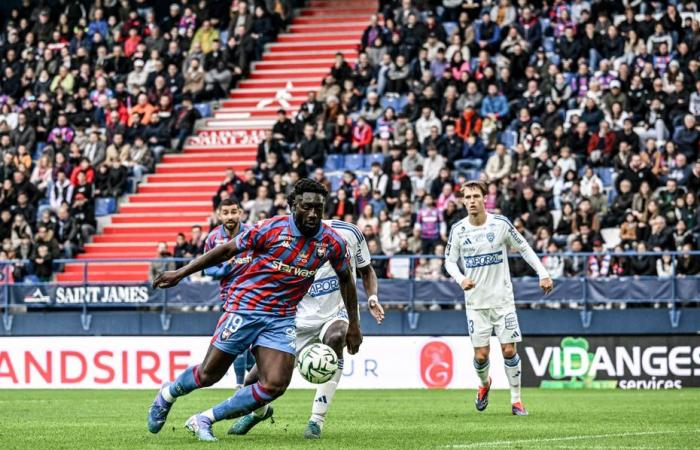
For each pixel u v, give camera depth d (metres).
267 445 11.84
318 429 12.85
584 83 33.88
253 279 11.60
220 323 11.75
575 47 34.81
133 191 36.75
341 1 43.22
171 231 35.28
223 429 13.96
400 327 29.44
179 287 30.47
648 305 28.45
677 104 32.47
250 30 40.66
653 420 15.90
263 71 40.56
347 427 14.77
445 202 30.97
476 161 32.91
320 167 34.28
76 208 34.81
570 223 29.66
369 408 19.36
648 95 32.94
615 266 28.59
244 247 11.45
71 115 38.44
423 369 27.31
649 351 26.23
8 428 14.91
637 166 30.41
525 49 35.09
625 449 11.53
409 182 31.89
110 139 37.78
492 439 12.81
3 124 38.66
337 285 13.69
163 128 37.88
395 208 31.55
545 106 33.53
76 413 18.27
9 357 28.86
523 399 21.83
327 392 12.91
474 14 38.03
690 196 29.23
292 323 11.72
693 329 28.16
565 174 30.88
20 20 43.28
